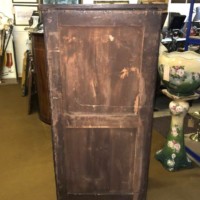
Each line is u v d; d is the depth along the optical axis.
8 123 2.98
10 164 2.19
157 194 1.84
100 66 1.23
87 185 1.51
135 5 1.10
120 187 1.52
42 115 3.02
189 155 2.32
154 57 1.19
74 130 1.36
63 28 1.15
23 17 4.62
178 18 4.18
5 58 4.56
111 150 1.42
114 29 1.15
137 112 1.31
